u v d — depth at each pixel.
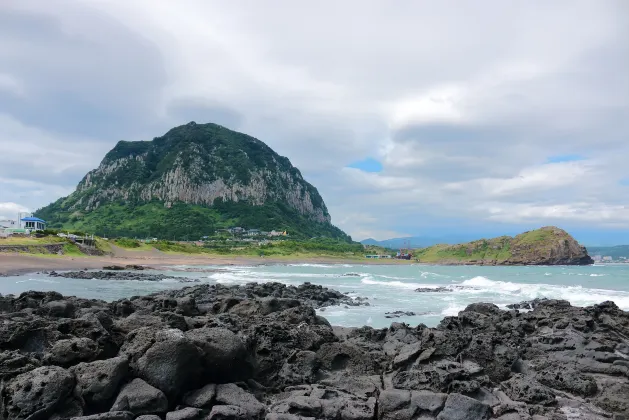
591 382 12.64
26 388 8.70
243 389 10.80
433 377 11.53
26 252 83.88
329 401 10.44
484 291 47.50
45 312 15.95
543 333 18.41
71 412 8.87
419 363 12.84
